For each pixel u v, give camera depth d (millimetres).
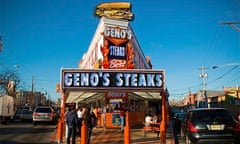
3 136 20766
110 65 27828
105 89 18078
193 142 13523
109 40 28016
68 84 17875
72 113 15773
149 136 20125
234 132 13289
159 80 18406
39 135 21438
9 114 36781
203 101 73312
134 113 28547
